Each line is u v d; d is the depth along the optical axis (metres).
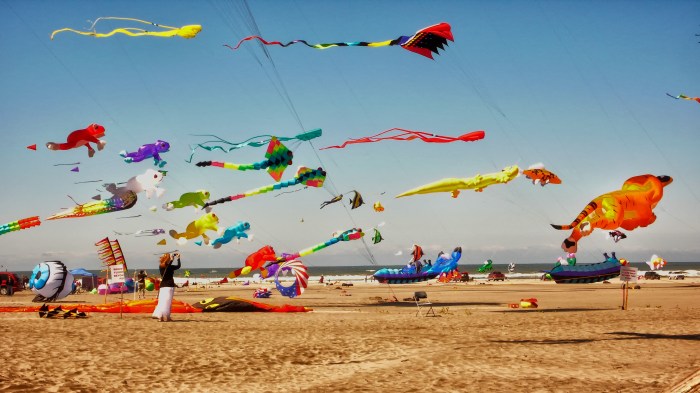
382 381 12.01
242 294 54.34
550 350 16.44
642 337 19.36
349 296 50.41
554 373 12.90
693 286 64.94
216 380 11.84
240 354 15.11
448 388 11.33
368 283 91.81
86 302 38.19
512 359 14.87
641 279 91.00
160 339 17.48
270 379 12.12
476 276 124.19
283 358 14.74
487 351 16.23
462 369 13.44
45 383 10.85
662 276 100.44
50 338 16.91
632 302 38.78
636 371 13.11
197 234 31.86
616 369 13.38
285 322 23.98
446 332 20.80
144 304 27.88
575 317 26.95
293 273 36.59
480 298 45.38
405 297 47.94
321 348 16.55
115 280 24.73
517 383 11.79
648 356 15.30
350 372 13.03
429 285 78.25
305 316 27.50
